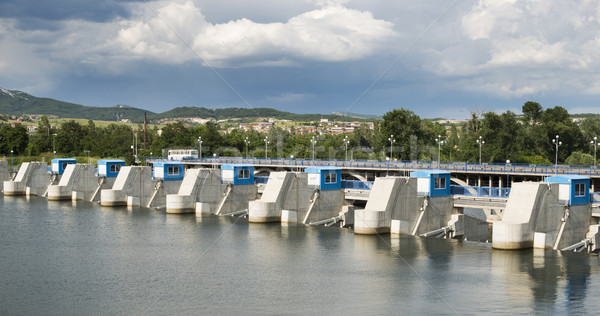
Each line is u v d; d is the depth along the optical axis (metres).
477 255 62.03
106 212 99.56
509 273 54.78
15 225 86.69
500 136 165.38
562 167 108.44
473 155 163.12
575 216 68.44
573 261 58.78
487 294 48.56
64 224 87.19
